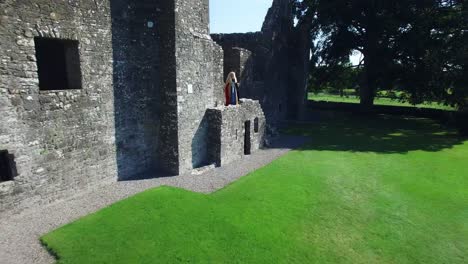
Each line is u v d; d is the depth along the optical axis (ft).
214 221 25.44
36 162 26.14
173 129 35.24
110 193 30.30
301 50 80.94
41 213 25.99
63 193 28.40
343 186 34.99
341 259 21.88
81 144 29.45
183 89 35.22
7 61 23.57
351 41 89.40
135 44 32.91
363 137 61.26
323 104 105.19
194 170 37.24
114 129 32.30
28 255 20.56
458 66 68.69
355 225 26.53
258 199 30.27
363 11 81.30
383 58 79.46
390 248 23.50
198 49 37.04
